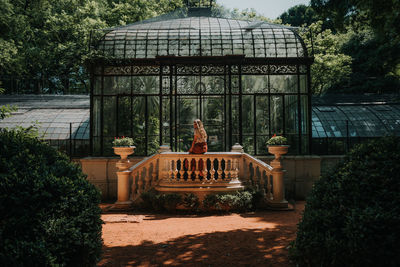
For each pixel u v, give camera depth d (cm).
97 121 1349
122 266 457
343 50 2742
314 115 1792
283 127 1348
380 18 804
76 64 2603
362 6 780
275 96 1355
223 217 857
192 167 1016
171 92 1338
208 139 1351
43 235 322
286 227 703
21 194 317
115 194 1278
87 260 372
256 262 465
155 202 935
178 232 663
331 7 910
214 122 1358
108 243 583
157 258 492
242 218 838
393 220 314
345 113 1809
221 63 1341
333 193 396
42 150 410
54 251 321
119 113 1349
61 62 2616
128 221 787
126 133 1345
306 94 1341
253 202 959
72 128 1667
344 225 356
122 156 1005
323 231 381
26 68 2491
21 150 373
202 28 1445
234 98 1357
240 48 1392
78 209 369
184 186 973
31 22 2566
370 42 2545
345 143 1639
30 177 338
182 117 1358
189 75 1355
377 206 332
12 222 300
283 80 1360
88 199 395
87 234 360
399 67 1628
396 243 310
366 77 2672
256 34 1416
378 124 1717
